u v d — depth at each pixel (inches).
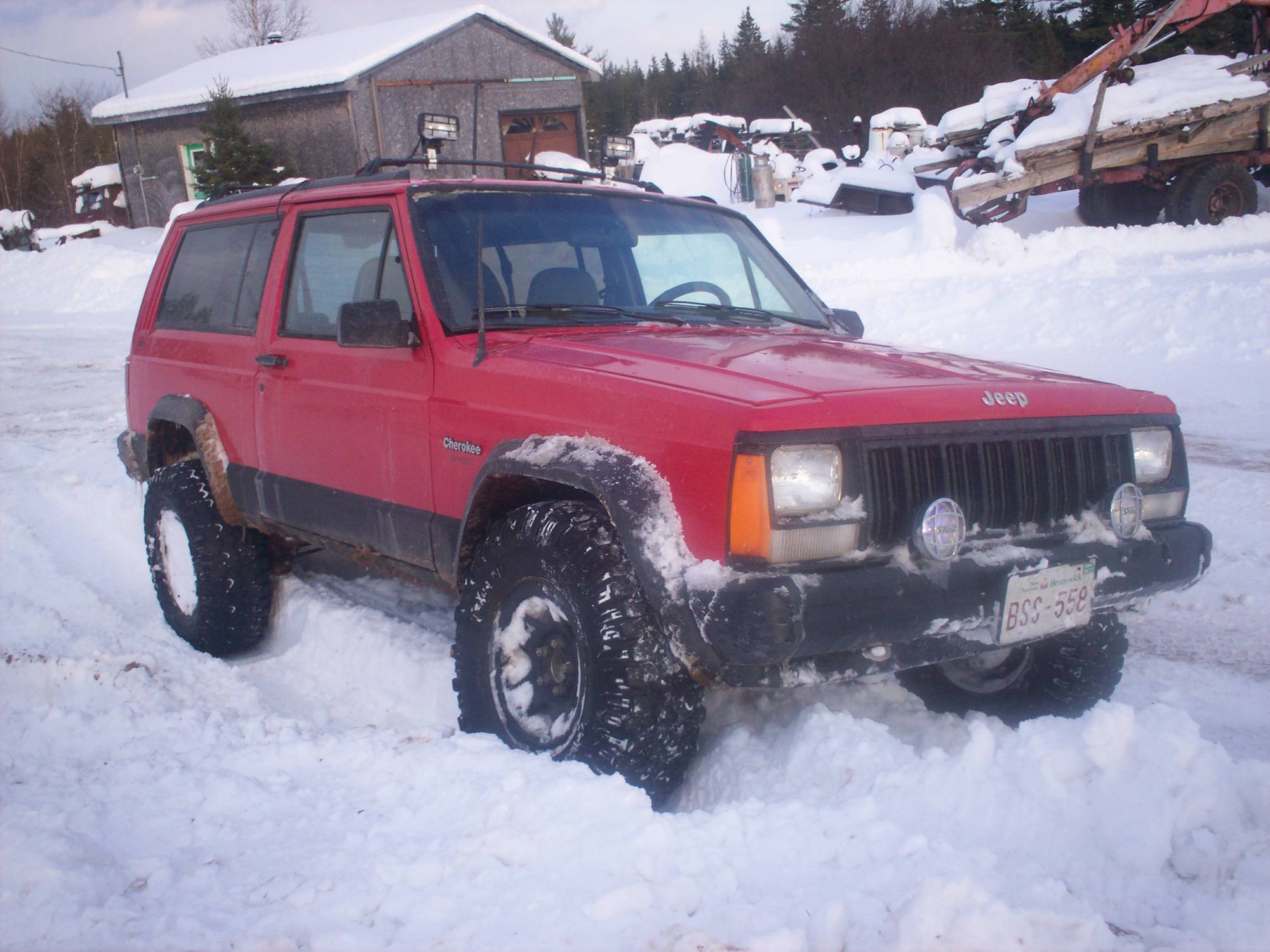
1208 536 123.8
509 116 913.5
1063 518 113.9
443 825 96.4
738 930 79.5
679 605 95.5
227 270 172.1
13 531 228.4
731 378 106.7
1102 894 88.0
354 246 143.6
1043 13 2012.8
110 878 90.0
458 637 119.5
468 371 122.5
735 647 92.0
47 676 143.5
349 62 788.6
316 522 146.6
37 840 93.1
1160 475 123.0
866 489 99.1
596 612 102.3
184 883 89.7
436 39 838.5
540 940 79.7
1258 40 586.6
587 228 146.4
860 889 84.9
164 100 906.7
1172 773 96.7
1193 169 550.3
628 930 80.4
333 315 146.0
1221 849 91.9
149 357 187.5
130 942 80.9
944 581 100.7
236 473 161.6
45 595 191.5
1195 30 1546.5
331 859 92.4
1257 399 295.1
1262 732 127.6
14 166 1801.2
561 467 106.3
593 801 94.5
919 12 1754.4
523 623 113.1
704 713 106.5
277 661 163.6
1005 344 380.8
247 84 834.2
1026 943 77.3
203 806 104.2
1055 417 112.7
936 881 80.1
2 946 81.2
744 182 922.7
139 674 145.6
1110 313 384.5
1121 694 138.9
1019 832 94.8
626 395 106.5
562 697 109.9
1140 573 116.0
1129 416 119.7
